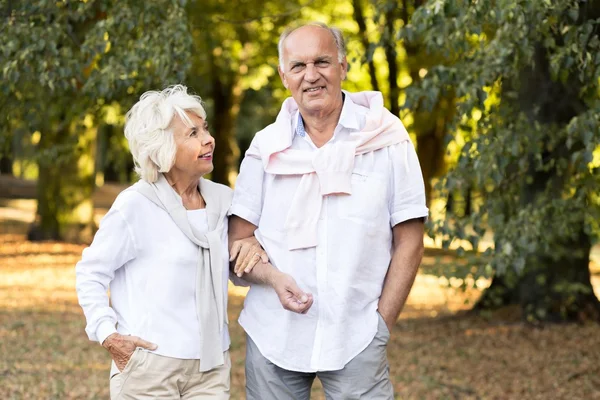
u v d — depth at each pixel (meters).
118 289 3.37
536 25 4.83
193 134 3.37
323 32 3.44
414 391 7.16
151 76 5.87
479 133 5.70
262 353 3.52
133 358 3.25
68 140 8.99
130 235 3.28
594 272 15.62
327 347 3.42
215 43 12.60
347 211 3.43
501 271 5.84
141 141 3.29
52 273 14.19
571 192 6.73
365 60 5.78
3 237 18.38
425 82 5.57
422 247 3.56
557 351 8.66
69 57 5.86
